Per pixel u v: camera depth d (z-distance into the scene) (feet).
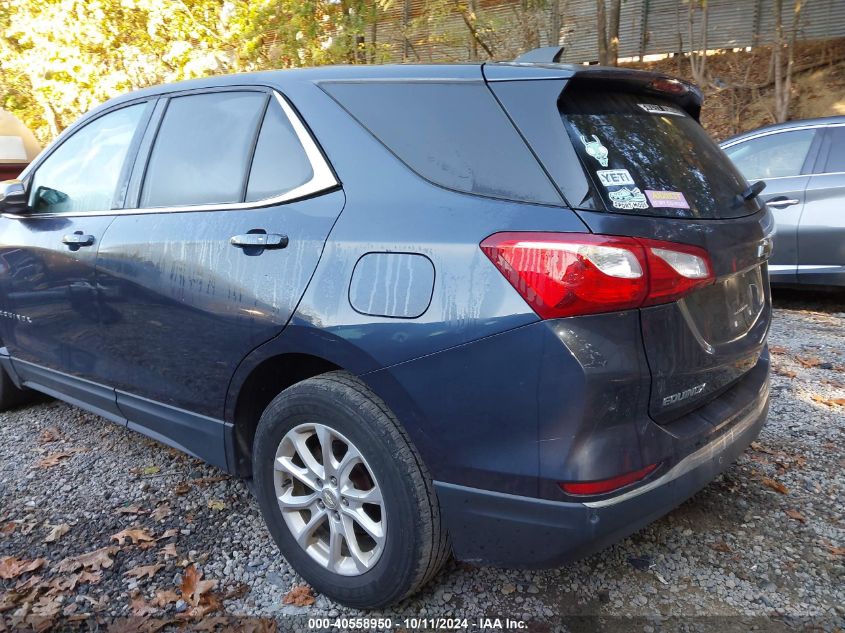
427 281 6.64
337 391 7.28
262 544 9.19
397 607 7.86
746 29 41.22
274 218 8.00
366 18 28.37
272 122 8.53
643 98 7.83
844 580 8.11
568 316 6.06
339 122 7.89
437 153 7.16
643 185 6.72
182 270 8.75
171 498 10.42
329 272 7.28
